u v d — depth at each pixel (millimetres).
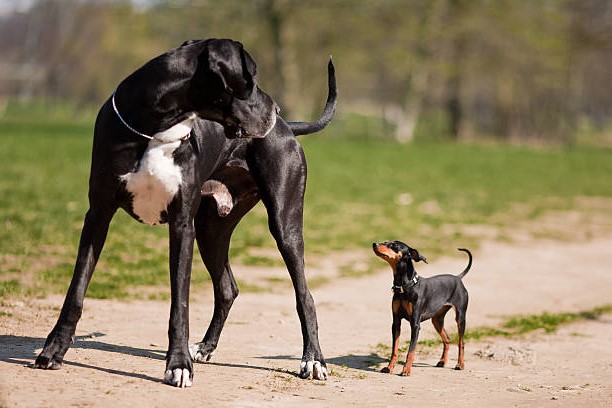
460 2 53094
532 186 30422
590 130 89000
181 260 7500
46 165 26969
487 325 11445
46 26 80688
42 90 82562
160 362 8117
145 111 7258
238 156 8227
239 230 17609
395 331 8688
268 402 7066
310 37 52688
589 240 19703
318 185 26859
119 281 12594
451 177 31984
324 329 10680
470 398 7695
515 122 65375
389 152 42969
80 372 7359
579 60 59375
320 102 58688
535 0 54812
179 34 51875
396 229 19344
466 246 17875
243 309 11531
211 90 7305
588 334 11055
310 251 16297
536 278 15148
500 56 54812
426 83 59594
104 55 71500
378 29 52156
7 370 7195
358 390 7785
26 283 11883
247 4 49094
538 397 7777
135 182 7348
